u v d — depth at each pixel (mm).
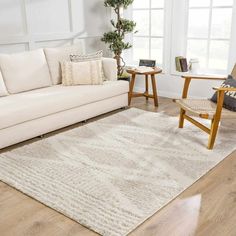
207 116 2701
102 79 3715
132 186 2217
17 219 1896
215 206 1998
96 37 4723
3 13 3551
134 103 4254
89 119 3678
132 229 1785
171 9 4203
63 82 3682
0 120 2734
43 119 3094
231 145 2879
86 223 1834
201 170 2432
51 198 2088
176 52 4316
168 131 3213
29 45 3855
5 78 3307
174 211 1951
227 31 3934
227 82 2988
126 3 4281
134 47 4883
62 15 4188
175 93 4457
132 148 2830
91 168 2477
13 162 2600
